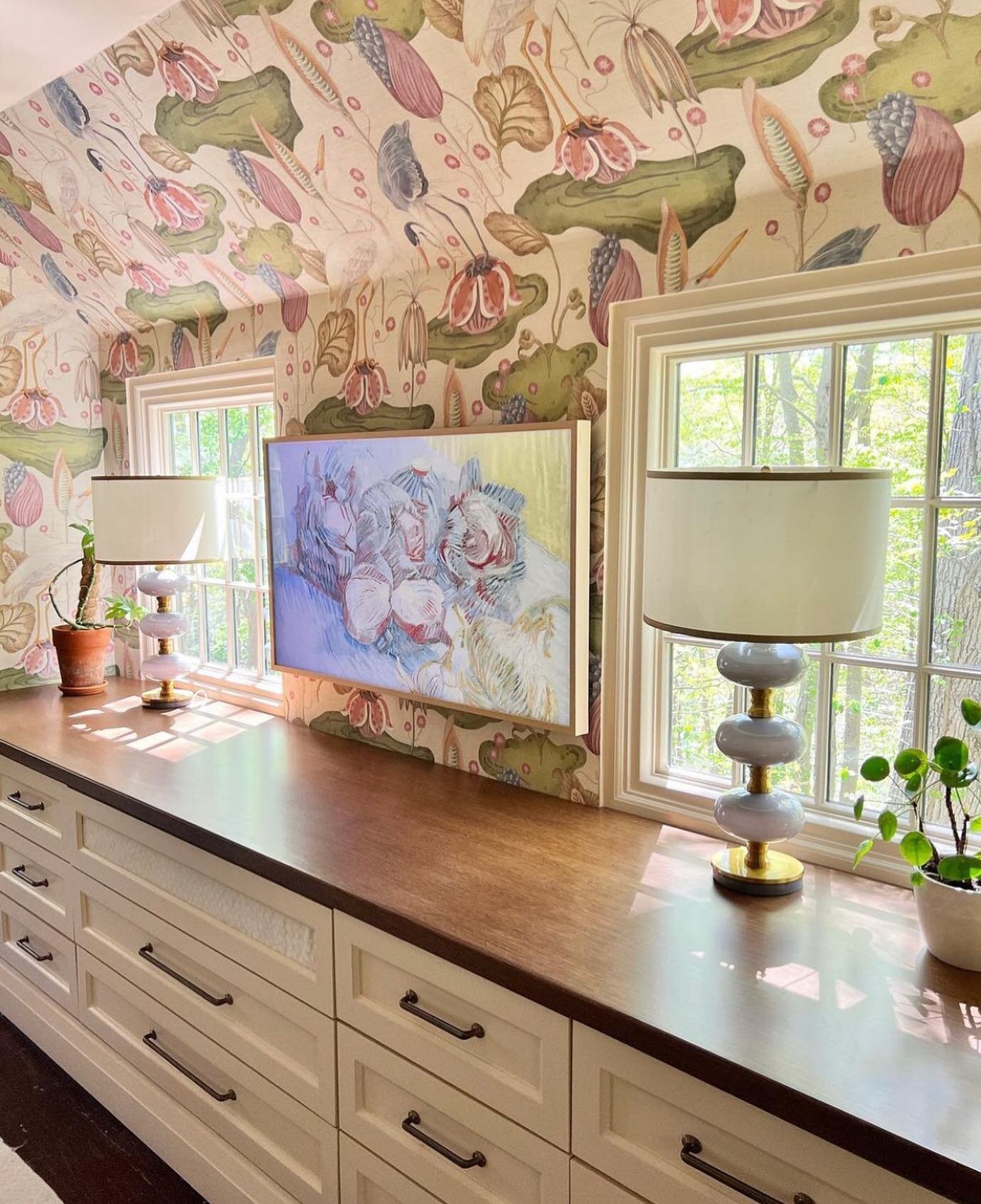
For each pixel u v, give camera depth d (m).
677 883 1.58
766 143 1.51
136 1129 2.16
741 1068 1.08
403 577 2.23
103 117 2.19
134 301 2.89
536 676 1.98
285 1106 1.75
